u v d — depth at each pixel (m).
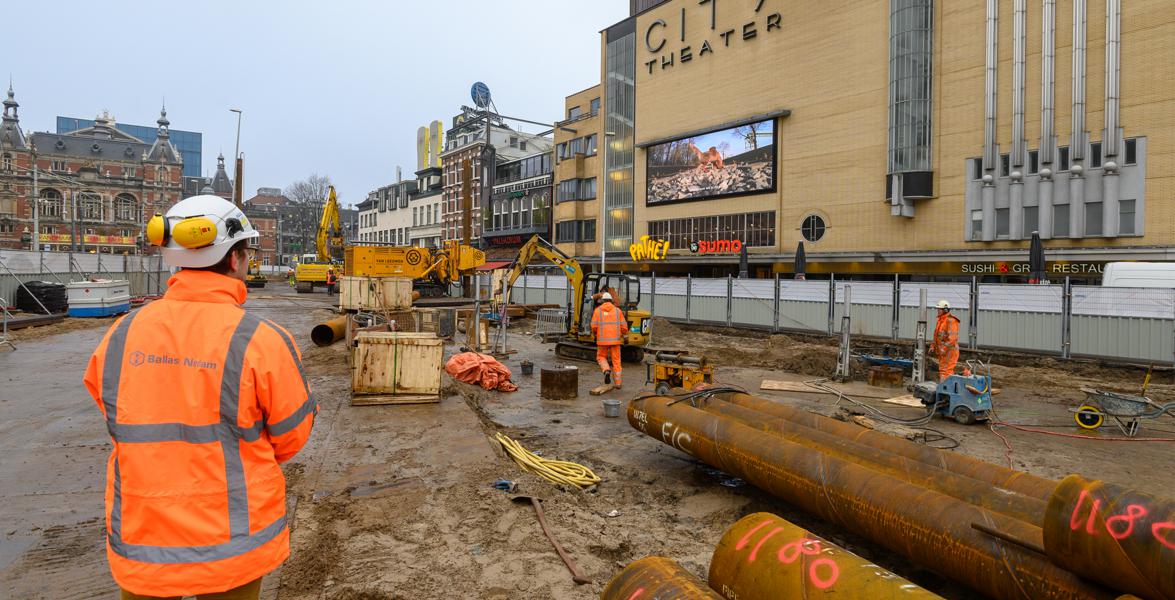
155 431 1.93
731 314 23.73
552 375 11.14
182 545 1.92
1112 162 24.48
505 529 4.90
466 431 7.63
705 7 40.28
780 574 2.77
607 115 48.38
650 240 44.62
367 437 7.34
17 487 5.75
